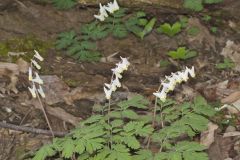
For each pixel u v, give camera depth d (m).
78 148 4.63
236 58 8.09
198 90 7.11
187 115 5.34
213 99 6.93
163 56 7.82
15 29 7.74
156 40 8.15
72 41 7.39
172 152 4.76
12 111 6.12
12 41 7.50
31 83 6.65
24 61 7.06
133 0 7.91
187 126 5.16
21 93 6.45
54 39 7.78
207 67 7.77
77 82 6.86
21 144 5.61
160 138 5.00
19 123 5.96
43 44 7.62
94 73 7.15
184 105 5.54
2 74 6.76
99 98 6.54
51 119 6.07
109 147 5.18
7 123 5.74
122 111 5.36
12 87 6.52
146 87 6.99
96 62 7.45
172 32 7.86
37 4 8.23
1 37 7.54
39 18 8.06
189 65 7.73
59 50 7.59
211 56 8.06
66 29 8.00
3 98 6.31
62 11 8.23
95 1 7.98
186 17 8.49
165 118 5.40
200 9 7.97
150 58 7.75
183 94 6.93
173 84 5.29
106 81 6.99
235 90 7.14
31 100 6.32
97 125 5.02
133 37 8.13
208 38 8.38
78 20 8.16
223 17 8.78
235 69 7.80
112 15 7.93
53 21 8.07
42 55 7.40
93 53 7.49
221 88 7.20
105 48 7.85
